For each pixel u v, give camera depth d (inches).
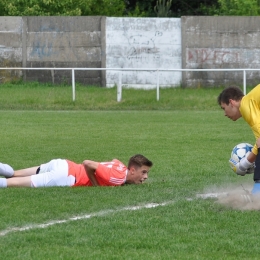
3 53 2065.7
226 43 2071.9
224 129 1224.2
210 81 2058.3
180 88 1989.4
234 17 2062.0
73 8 2445.9
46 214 507.2
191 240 434.3
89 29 2073.1
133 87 2021.4
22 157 874.1
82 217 501.4
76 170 625.3
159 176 701.9
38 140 1061.1
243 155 581.3
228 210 523.5
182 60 2079.2
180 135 1128.8
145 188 617.0
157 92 1691.7
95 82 2070.6
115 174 620.4
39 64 2075.5
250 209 526.0
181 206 538.6
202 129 1223.5
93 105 1664.6
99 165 618.8
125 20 2075.5
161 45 2081.7
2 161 836.6
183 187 631.2
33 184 616.4
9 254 400.5
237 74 2054.6
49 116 1462.8
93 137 1101.1
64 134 1146.0
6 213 508.7
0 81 2049.7
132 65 2087.8
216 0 2913.4
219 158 855.1
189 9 2938.0
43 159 858.1
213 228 464.8
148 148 960.9
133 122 1350.9
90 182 625.3
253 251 411.5
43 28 2066.9
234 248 416.5
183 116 1470.2
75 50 2076.8
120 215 503.8
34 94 1771.7
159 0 2630.4
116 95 1743.4
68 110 1617.9
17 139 1073.5
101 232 452.8
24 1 2367.1
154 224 475.8
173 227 466.6
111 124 1311.5
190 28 2071.9
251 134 1149.1
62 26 2068.2
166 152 915.4
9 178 624.4
